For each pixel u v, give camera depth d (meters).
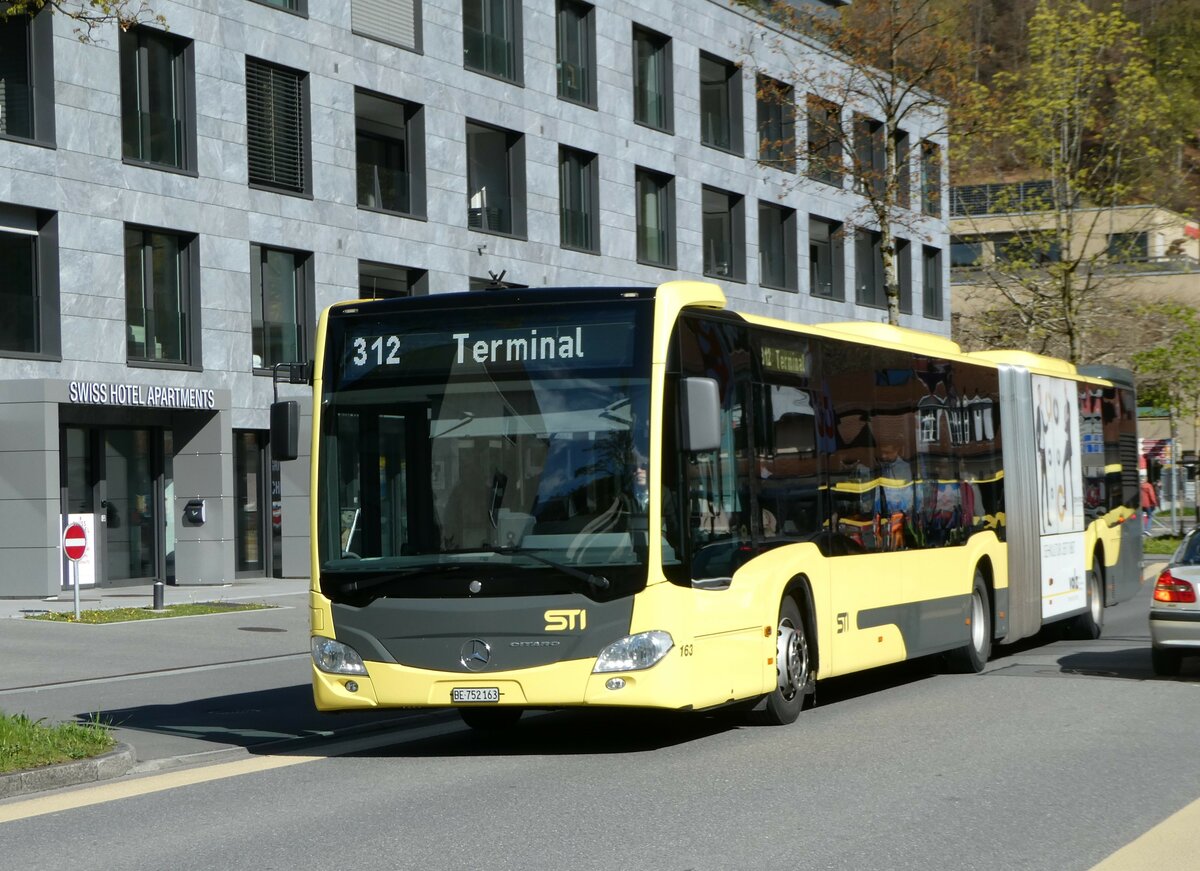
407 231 36.41
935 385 15.96
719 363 11.49
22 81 28.92
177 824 8.67
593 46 42.09
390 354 11.19
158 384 30.45
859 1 33.38
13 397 27.41
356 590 10.89
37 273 28.88
